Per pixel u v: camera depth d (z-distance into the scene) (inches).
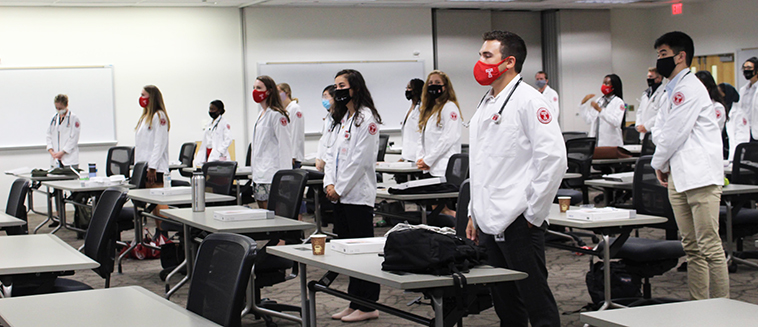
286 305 152.8
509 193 99.5
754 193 175.0
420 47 437.7
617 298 143.1
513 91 101.1
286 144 206.1
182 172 344.5
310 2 396.5
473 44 454.0
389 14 430.0
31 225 314.5
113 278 198.2
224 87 402.0
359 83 147.5
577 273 192.5
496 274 80.2
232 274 71.0
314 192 238.1
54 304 72.3
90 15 376.8
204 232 158.2
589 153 250.4
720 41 455.8
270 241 134.9
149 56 388.2
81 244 253.8
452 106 203.2
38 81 368.2
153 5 383.2
